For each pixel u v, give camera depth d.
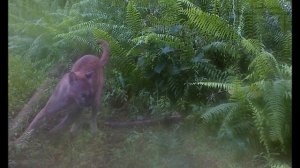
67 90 4.86
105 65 5.79
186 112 5.21
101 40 5.39
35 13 7.50
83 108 5.04
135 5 6.84
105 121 5.30
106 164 4.43
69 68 6.29
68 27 6.80
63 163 4.46
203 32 5.63
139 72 5.64
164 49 5.44
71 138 4.94
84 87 4.84
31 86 5.72
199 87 5.25
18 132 4.99
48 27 6.62
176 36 5.73
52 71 6.28
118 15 6.86
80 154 4.54
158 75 5.60
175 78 5.46
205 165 4.24
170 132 4.84
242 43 5.00
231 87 4.54
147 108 5.42
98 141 4.75
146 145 4.61
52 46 6.51
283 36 5.34
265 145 4.11
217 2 5.97
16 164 4.36
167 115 5.14
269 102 4.17
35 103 5.39
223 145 4.37
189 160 4.32
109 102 5.62
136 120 5.26
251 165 4.17
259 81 4.41
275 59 4.74
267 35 5.49
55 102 4.88
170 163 4.28
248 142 4.33
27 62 6.30
